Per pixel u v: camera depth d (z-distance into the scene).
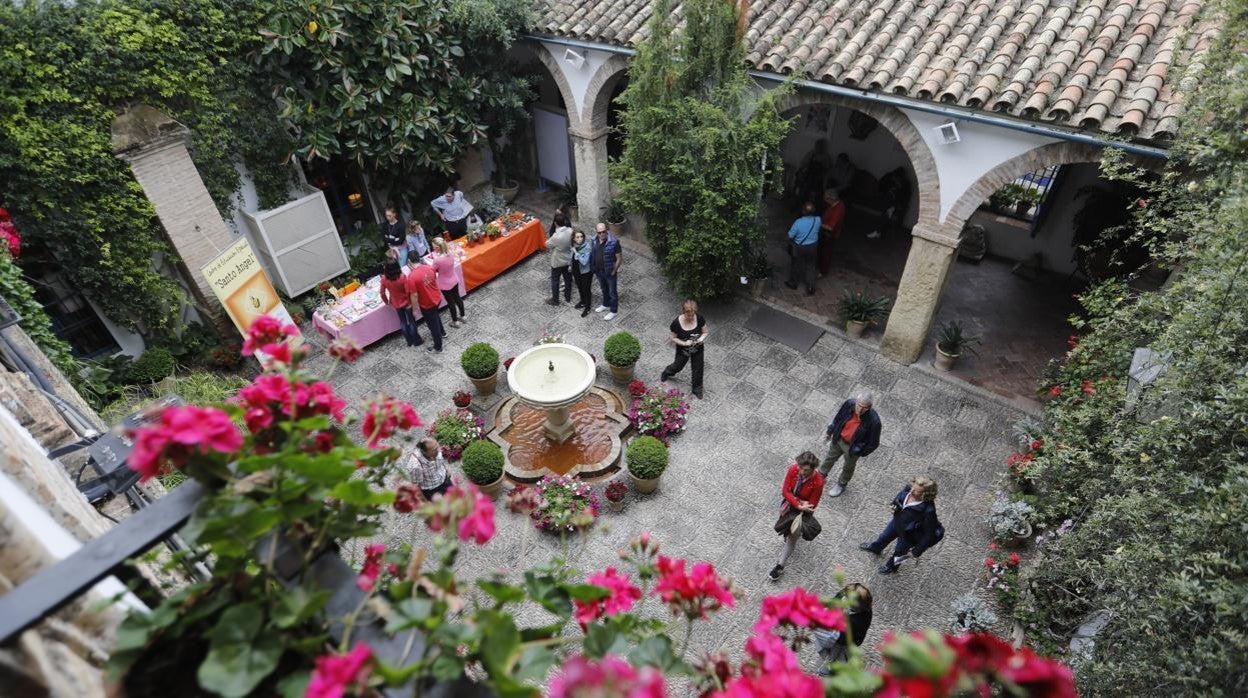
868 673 1.53
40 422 4.58
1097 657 4.59
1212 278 4.64
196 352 10.47
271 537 1.81
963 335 10.73
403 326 10.34
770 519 7.85
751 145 9.39
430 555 6.40
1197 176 6.43
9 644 1.49
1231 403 4.08
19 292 7.07
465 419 8.84
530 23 11.64
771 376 9.91
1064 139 7.27
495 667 1.47
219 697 1.71
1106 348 6.52
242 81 10.05
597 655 1.84
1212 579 3.76
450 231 12.54
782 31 9.71
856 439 7.43
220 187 10.28
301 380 2.00
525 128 14.71
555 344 8.83
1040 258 12.21
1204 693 3.52
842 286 11.90
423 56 11.06
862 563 7.36
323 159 11.88
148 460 1.67
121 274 9.37
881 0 9.23
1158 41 7.56
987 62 8.09
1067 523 6.05
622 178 10.48
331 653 1.61
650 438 8.00
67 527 2.60
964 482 8.27
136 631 1.63
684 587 2.08
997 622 6.51
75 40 8.29
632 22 10.78
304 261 11.41
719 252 9.98
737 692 1.61
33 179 8.41
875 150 13.68
